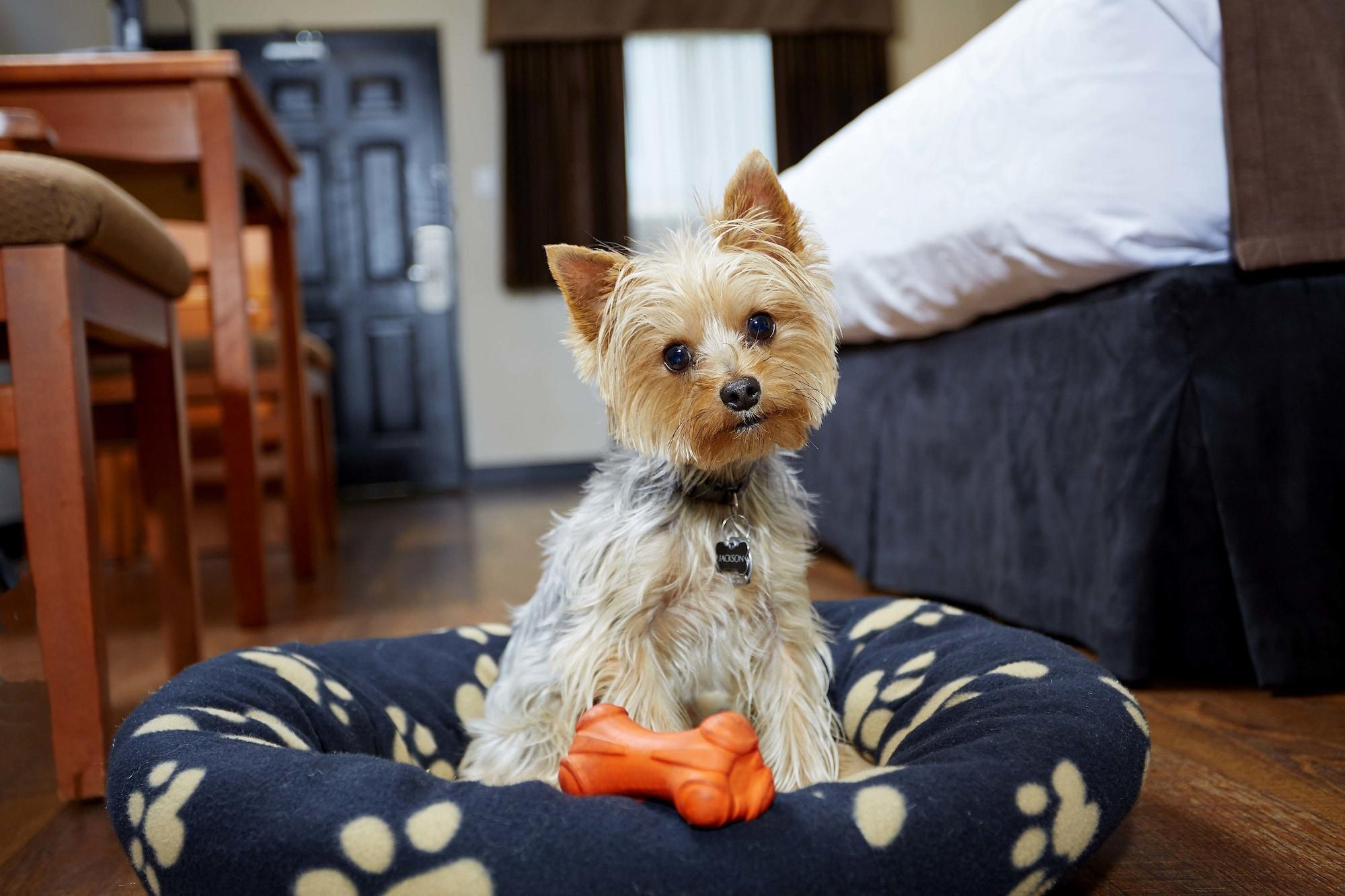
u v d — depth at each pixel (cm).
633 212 599
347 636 224
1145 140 146
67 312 129
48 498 130
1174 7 144
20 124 146
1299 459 142
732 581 122
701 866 77
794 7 590
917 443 225
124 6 272
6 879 111
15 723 146
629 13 583
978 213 172
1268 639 142
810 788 86
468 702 155
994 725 97
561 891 77
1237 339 142
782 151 591
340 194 592
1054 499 169
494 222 604
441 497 554
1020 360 181
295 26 584
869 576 249
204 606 274
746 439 117
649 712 119
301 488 306
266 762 90
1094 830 89
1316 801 110
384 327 600
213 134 220
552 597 134
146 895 105
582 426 618
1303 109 138
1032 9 162
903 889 79
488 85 597
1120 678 148
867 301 227
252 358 236
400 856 79
